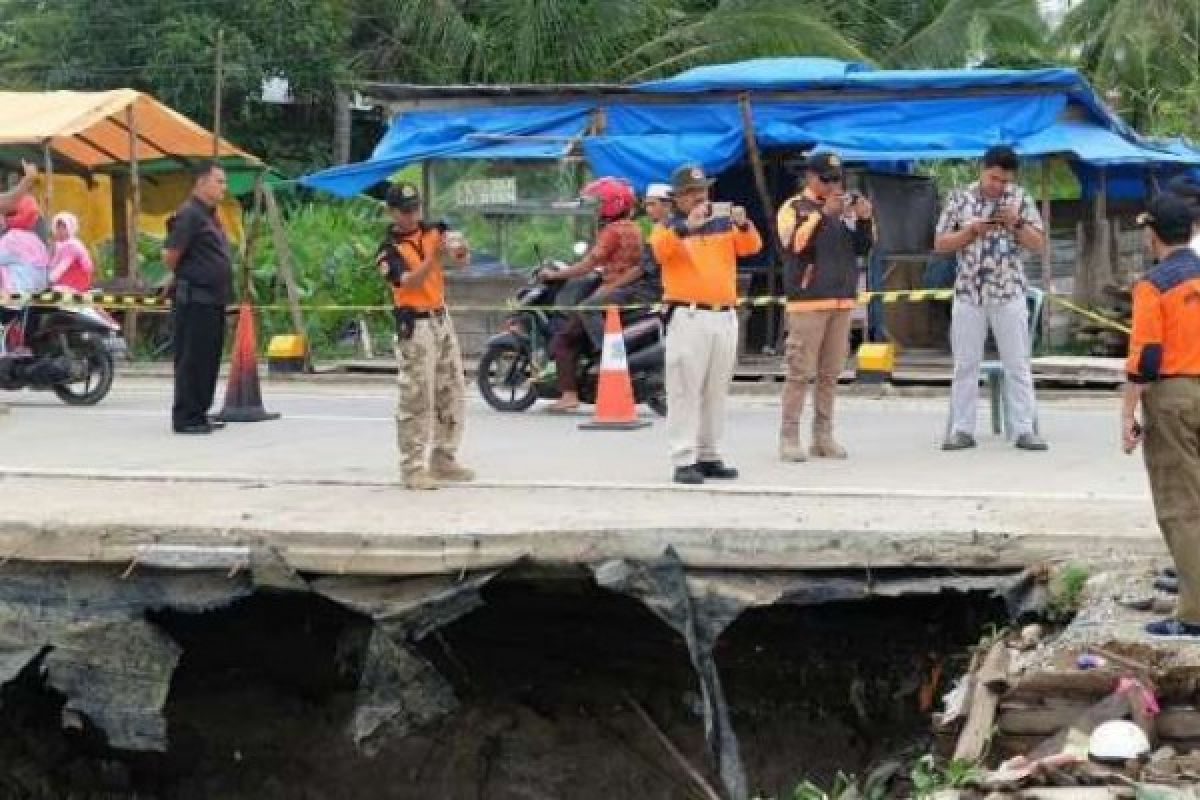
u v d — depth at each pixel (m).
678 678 12.59
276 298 26.56
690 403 12.25
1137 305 8.37
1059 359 21.14
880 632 11.83
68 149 25.98
